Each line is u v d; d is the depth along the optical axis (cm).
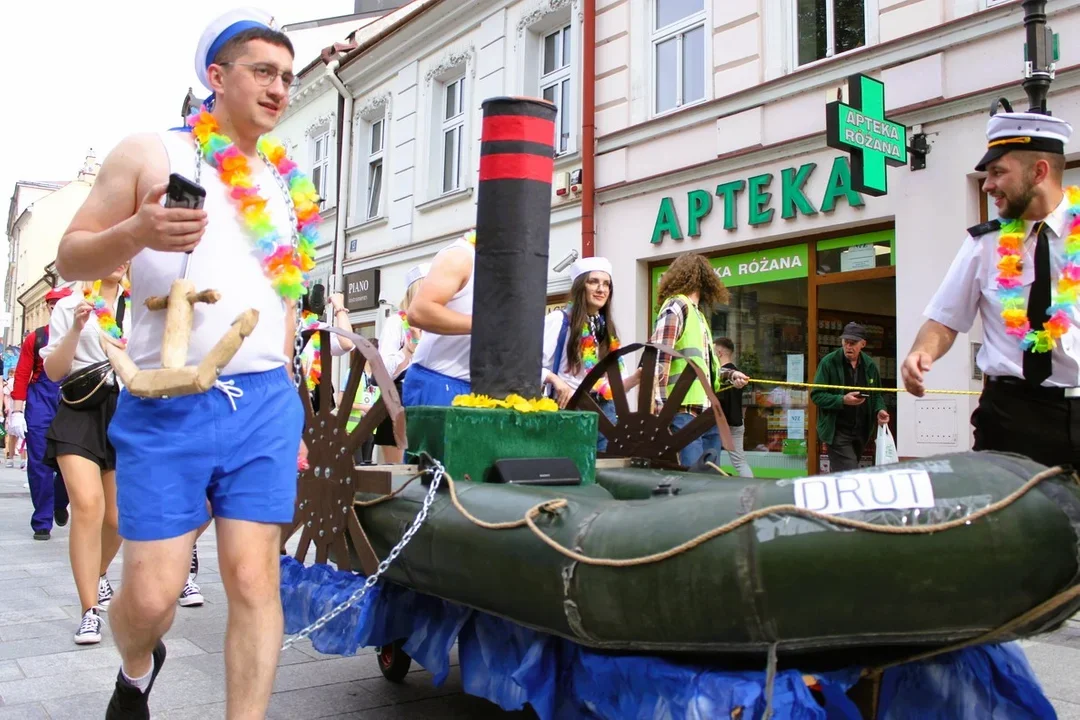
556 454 297
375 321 1466
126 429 214
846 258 778
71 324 414
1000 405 277
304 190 247
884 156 685
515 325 296
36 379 686
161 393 203
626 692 204
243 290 224
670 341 479
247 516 221
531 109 297
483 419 282
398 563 269
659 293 520
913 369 285
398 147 1426
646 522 200
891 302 743
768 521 181
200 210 195
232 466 220
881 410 655
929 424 680
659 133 930
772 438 839
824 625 179
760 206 827
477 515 240
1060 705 303
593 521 212
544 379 417
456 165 1317
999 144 271
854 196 747
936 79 702
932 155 703
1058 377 267
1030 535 171
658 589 191
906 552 172
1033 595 172
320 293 739
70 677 335
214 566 578
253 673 221
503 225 297
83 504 386
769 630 181
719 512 189
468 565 237
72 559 385
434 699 313
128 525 212
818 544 176
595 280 454
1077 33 630
